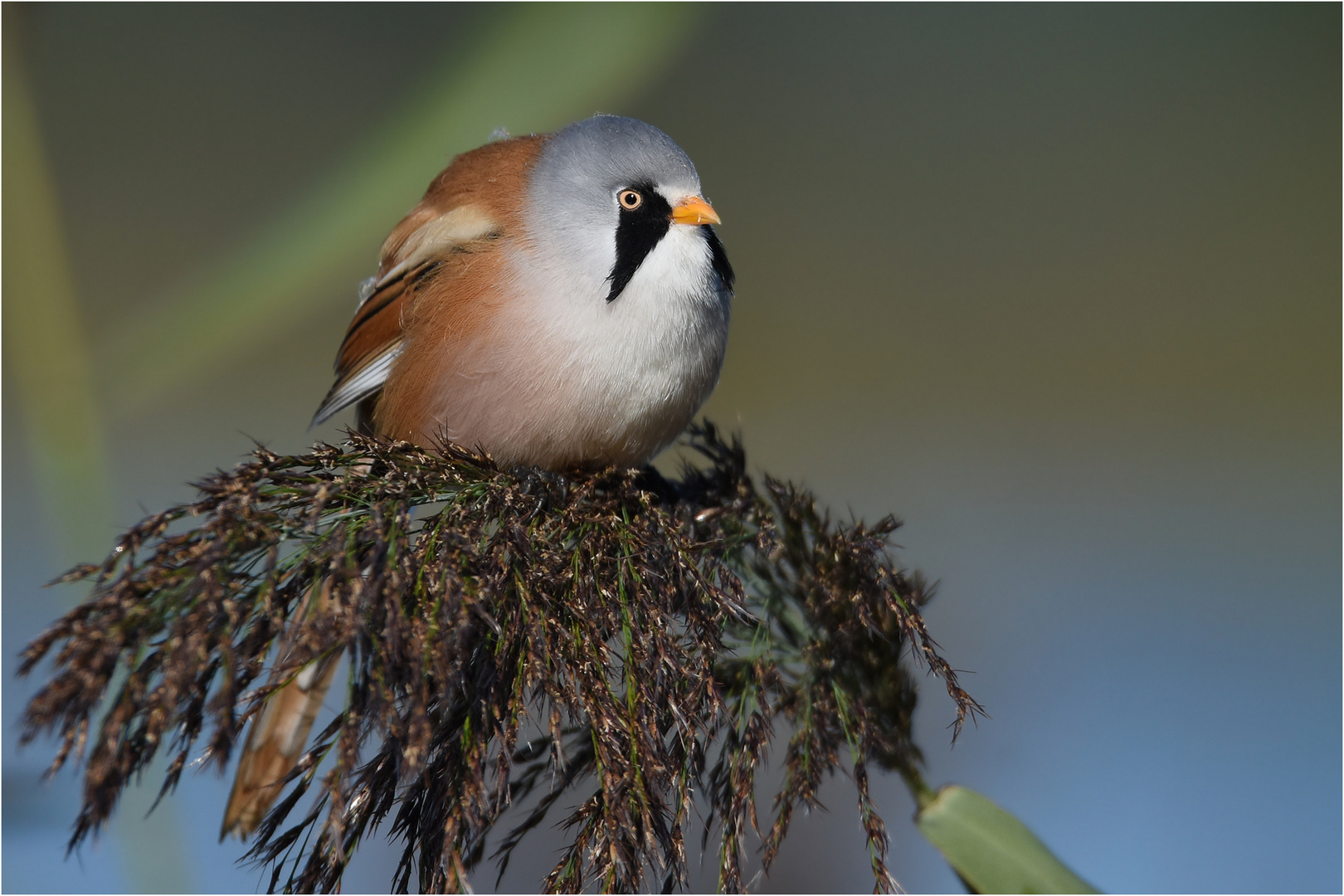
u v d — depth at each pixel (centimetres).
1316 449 368
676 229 319
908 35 457
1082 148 446
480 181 321
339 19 406
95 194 380
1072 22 459
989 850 316
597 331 319
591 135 320
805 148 436
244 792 317
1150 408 391
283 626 313
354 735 312
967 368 401
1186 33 454
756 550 318
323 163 390
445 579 313
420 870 313
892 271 428
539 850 321
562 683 314
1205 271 419
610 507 317
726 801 315
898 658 317
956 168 440
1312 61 440
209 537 313
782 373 397
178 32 399
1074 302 418
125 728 312
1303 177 433
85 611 312
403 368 321
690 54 441
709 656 315
